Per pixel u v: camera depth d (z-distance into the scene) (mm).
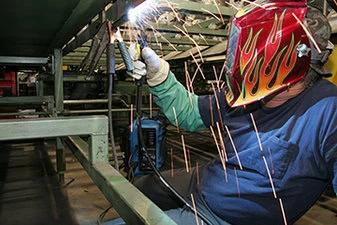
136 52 1178
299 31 863
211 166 1230
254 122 1050
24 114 3104
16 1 1518
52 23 2049
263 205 1003
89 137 1194
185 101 1325
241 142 1080
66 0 1513
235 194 1037
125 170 2578
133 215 758
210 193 1117
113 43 1104
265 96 916
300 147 921
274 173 955
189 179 1372
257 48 906
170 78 1289
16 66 4945
